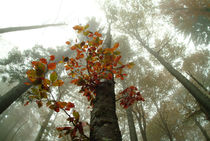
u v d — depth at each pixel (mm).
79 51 1321
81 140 910
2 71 6438
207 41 9836
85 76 1342
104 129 811
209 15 8156
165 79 11094
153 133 14359
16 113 18031
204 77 11070
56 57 8703
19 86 5098
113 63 1230
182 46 10406
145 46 8875
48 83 897
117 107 8969
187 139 18266
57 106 942
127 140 16547
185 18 9328
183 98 11047
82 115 11594
